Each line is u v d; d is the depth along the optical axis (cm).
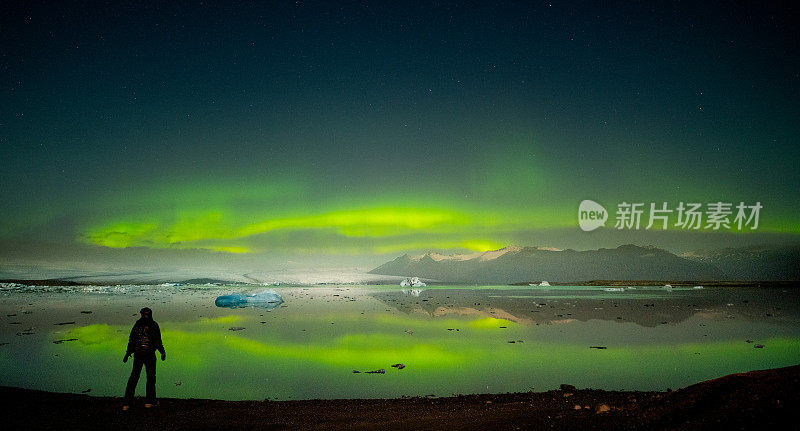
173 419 896
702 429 559
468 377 1380
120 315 2977
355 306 3781
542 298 4919
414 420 873
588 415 787
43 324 2527
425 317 2997
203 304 3869
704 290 6981
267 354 1725
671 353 1742
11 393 1086
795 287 8075
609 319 2888
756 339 2062
